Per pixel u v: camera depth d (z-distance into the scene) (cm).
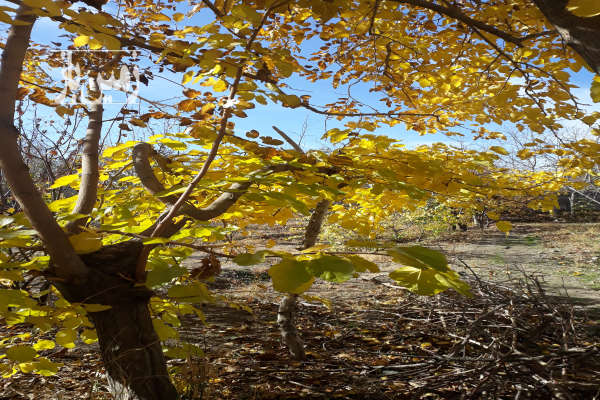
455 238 1449
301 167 219
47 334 383
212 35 156
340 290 673
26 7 152
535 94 312
